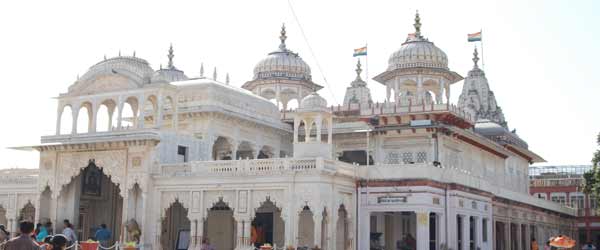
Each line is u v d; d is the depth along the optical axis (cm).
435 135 4025
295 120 3105
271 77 5081
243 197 2972
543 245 5103
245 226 2942
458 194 3231
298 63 5169
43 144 3428
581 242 6481
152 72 3531
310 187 2841
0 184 3725
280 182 2892
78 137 3394
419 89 4525
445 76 4584
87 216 3700
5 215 3909
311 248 2936
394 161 4156
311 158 2875
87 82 3484
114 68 3425
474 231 3509
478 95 7206
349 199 3108
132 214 3222
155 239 3150
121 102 3384
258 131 4206
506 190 4203
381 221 3553
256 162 2992
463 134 4238
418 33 4769
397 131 4122
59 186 3428
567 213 5866
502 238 4266
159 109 3312
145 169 3194
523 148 5559
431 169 3088
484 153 4834
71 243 2973
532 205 4791
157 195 3189
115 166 3288
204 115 3781
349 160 4347
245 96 4116
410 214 3909
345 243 3133
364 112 4197
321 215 2822
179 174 3144
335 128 4366
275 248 2655
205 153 3703
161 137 3281
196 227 3066
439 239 3142
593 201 6856
